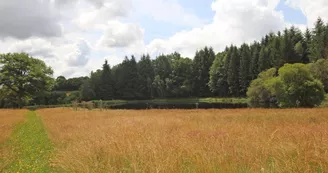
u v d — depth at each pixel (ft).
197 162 16.35
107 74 300.20
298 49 230.89
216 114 68.13
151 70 318.65
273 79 127.24
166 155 18.37
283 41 231.71
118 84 302.25
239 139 23.73
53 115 83.61
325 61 151.33
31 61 187.32
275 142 21.36
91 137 29.84
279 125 37.40
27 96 191.52
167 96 304.91
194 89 303.89
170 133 30.27
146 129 33.94
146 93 309.22
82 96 275.39
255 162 16.66
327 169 14.71
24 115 93.04
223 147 20.31
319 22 236.63
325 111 65.05
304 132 25.34
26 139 38.96
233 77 259.60
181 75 317.63
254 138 23.82
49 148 31.32
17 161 25.48
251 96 166.50
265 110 79.97
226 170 15.62
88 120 57.82
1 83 176.35
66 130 41.57
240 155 18.72
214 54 314.14
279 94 124.36
